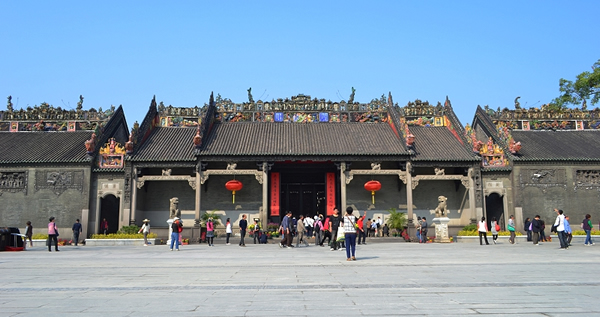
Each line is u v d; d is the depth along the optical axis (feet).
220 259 69.26
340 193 161.68
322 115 170.71
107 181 146.41
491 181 151.33
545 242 124.98
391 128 166.30
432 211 162.81
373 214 161.38
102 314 27.86
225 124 167.32
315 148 149.38
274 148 149.07
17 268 56.08
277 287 37.96
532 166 151.02
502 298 32.17
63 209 142.61
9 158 144.97
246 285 39.34
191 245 124.57
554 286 37.70
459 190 162.20
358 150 148.46
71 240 134.82
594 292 34.63
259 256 75.77
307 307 29.43
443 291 35.35
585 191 150.51
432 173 160.66
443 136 164.66
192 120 168.45
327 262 61.46
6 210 142.61
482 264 57.11
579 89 114.83
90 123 165.37
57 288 38.47
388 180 163.84
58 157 145.59
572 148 157.89
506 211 149.59
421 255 74.64
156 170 158.51
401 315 26.86
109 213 161.07
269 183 163.12
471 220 147.64
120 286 39.55
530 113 173.99
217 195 161.27
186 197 161.38
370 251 87.15
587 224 107.04
